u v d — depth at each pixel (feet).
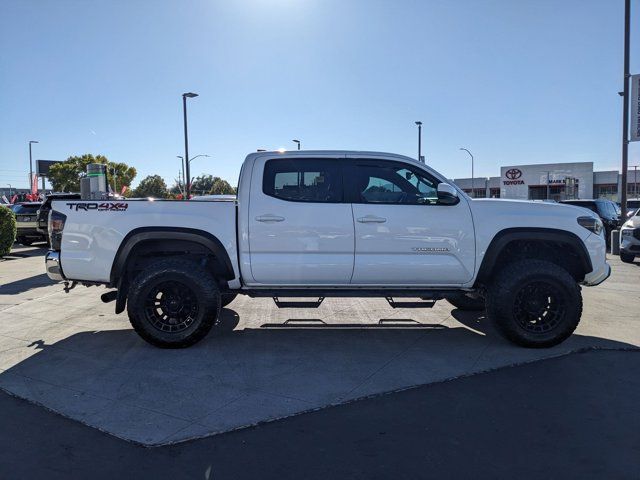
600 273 18.56
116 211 17.81
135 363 16.47
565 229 18.12
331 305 24.99
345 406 13.19
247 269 17.85
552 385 14.53
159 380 14.98
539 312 17.72
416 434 11.63
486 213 18.11
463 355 17.26
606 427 11.90
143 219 17.75
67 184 202.90
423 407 13.09
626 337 19.21
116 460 10.55
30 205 59.67
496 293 17.57
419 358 16.98
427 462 10.40
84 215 17.92
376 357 17.11
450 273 18.03
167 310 17.78
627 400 13.44
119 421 12.32
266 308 24.39
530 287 17.60
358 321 21.85
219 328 20.71
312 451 10.88
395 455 10.69
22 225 58.08
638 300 26.08
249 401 13.48
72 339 19.24
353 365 16.30
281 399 13.61
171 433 11.71
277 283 18.12
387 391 14.14
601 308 24.18
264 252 17.84
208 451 10.90
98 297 27.78
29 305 25.54
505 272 17.78
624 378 15.03
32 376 15.33
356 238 17.75
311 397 13.74
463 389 14.29
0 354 17.43
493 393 13.98
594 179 184.55
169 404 13.30
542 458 10.53
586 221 18.34
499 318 17.57
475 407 13.07
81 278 18.08
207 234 17.75
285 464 10.36
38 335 19.81
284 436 11.56
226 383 14.74
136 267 19.13
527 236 17.98
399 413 12.75
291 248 17.79
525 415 12.57
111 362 16.57
